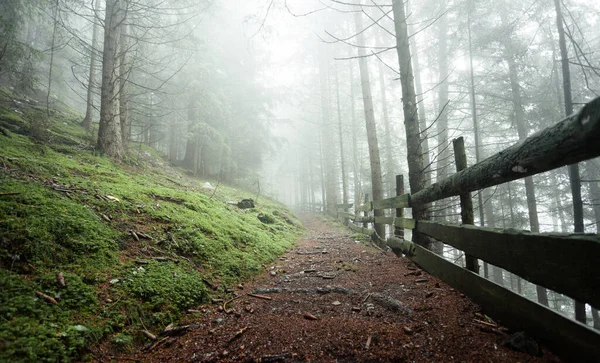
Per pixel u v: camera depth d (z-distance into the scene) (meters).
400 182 5.29
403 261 4.47
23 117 7.59
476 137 9.93
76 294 2.22
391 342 1.93
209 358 1.92
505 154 1.96
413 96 4.98
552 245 1.58
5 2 7.77
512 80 11.49
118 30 8.11
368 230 7.70
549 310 1.63
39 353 1.61
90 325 2.03
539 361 1.56
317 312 2.62
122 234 3.39
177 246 3.70
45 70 12.98
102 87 7.78
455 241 2.89
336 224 12.52
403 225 4.86
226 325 2.43
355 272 4.09
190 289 2.94
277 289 3.36
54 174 4.52
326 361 1.79
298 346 1.98
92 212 3.48
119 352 1.99
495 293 2.15
